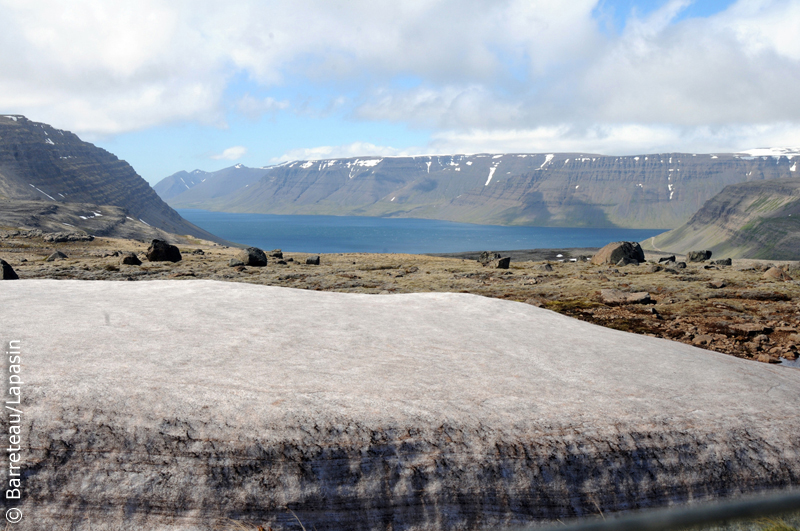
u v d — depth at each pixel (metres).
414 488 3.80
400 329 6.84
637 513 4.08
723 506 4.22
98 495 3.46
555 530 3.87
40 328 5.38
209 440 3.75
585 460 4.14
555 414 4.49
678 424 4.59
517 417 4.38
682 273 32.09
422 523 3.74
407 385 4.72
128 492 3.49
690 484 4.24
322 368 4.95
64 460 3.54
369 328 6.73
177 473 3.58
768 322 14.93
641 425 4.49
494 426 4.23
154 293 7.93
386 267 41.53
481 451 4.02
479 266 44.09
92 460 3.57
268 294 8.45
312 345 5.70
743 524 4.06
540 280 28.83
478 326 7.45
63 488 3.46
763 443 4.56
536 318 8.45
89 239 91.69
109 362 4.56
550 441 4.18
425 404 4.39
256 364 4.89
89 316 6.10
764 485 4.36
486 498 3.88
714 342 12.73
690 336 13.41
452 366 5.40
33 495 3.43
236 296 8.07
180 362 4.76
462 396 4.62
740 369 6.41
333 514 3.65
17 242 81.31
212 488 3.57
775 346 12.41
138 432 3.73
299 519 3.59
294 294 8.66
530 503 3.94
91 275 31.59
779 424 4.80
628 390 5.16
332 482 3.72
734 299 19.97
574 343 6.97
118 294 7.68
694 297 20.48
